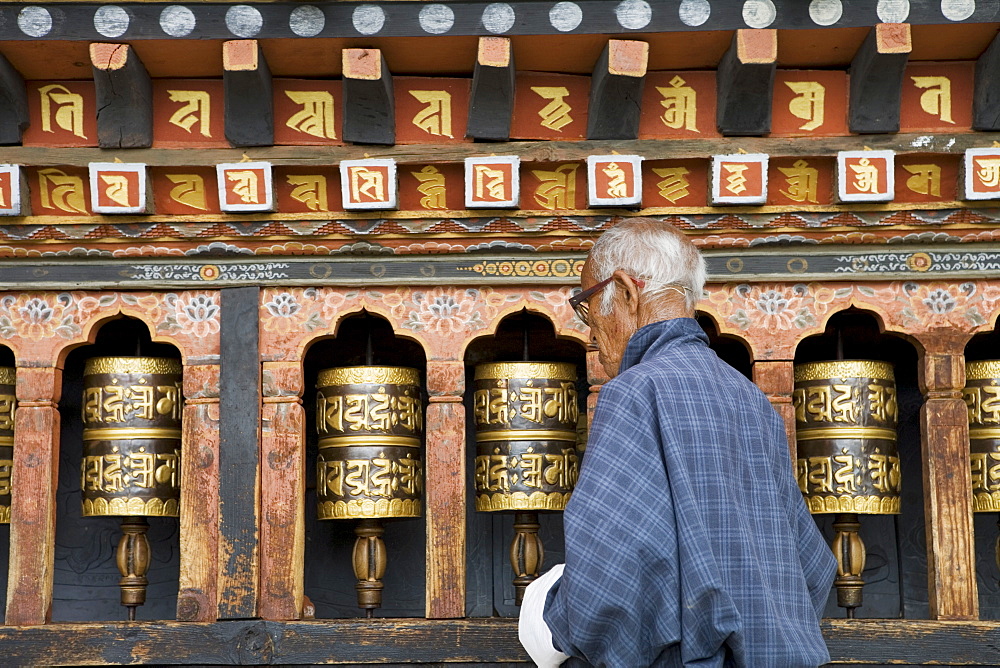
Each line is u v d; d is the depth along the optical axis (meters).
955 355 4.29
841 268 4.31
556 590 2.78
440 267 4.36
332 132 4.25
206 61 4.11
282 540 4.22
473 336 4.34
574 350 5.15
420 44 4.02
